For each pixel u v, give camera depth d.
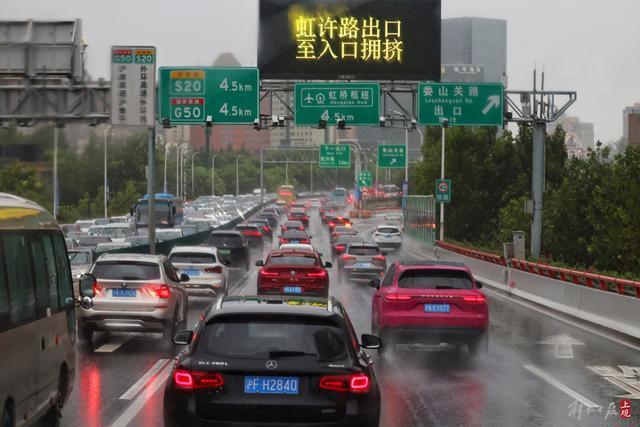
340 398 9.11
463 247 61.84
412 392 16.08
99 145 45.19
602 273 34.03
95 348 21.56
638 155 46.53
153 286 21.98
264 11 44.78
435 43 44.78
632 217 45.91
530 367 19.38
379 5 44.66
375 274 46.28
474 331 20.25
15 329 9.45
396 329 20.27
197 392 9.12
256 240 73.12
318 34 44.78
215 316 9.55
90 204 100.94
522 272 39.62
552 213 57.47
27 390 9.91
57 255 11.77
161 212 88.44
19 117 44.22
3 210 9.40
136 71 42.56
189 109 47.66
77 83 43.88
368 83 47.28
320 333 9.46
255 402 9.07
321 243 93.44
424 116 47.00
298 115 47.66
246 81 47.56
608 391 16.36
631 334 24.73
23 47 42.59
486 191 80.06
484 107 46.66
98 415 13.42
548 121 45.78
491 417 13.82
